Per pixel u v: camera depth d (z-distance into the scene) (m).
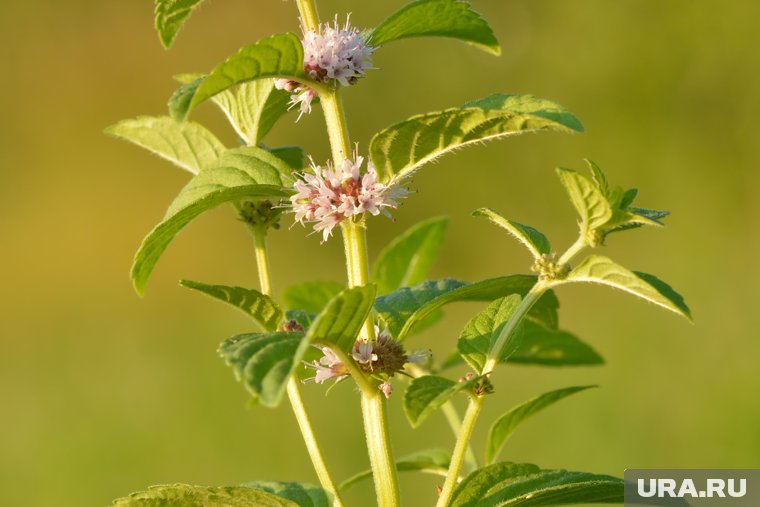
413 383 2.90
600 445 10.84
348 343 3.02
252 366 2.59
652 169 17.34
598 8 18.44
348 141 3.38
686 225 16.59
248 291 3.41
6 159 20.98
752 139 16.89
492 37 3.61
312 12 3.46
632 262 16.17
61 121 21.36
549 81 18.55
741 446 10.63
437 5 3.36
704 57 17.58
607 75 18.05
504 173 18.06
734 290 14.36
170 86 21.88
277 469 11.10
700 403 11.23
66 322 16.70
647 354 12.49
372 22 19.81
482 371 3.21
